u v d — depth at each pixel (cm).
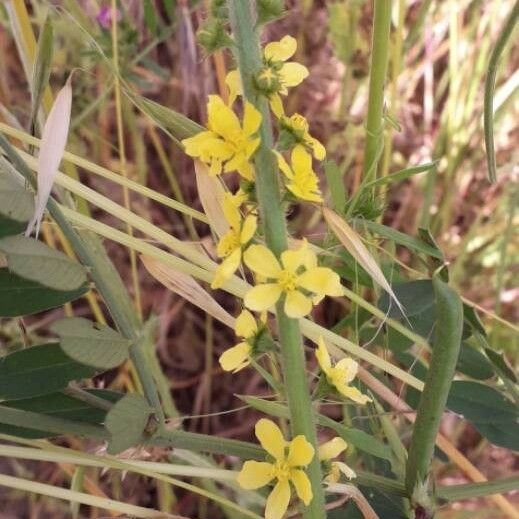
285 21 17
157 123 9
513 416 9
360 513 9
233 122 6
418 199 18
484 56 16
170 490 14
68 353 6
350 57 16
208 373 16
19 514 15
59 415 7
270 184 6
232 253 6
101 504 8
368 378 9
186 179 17
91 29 15
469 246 18
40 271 6
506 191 17
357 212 9
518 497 16
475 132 17
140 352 7
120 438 7
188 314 17
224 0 6
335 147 17
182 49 15
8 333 12
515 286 18
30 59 10
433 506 8
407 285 10
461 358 9
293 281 6
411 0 17
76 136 16
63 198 10
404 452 10
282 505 7
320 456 7
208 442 7
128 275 17
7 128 8
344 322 10
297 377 7
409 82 18
